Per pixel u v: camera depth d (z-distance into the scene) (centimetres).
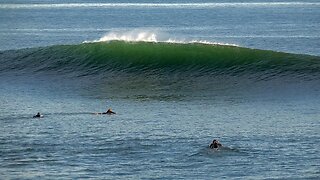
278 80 5066
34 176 2911
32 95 4903
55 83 5322
